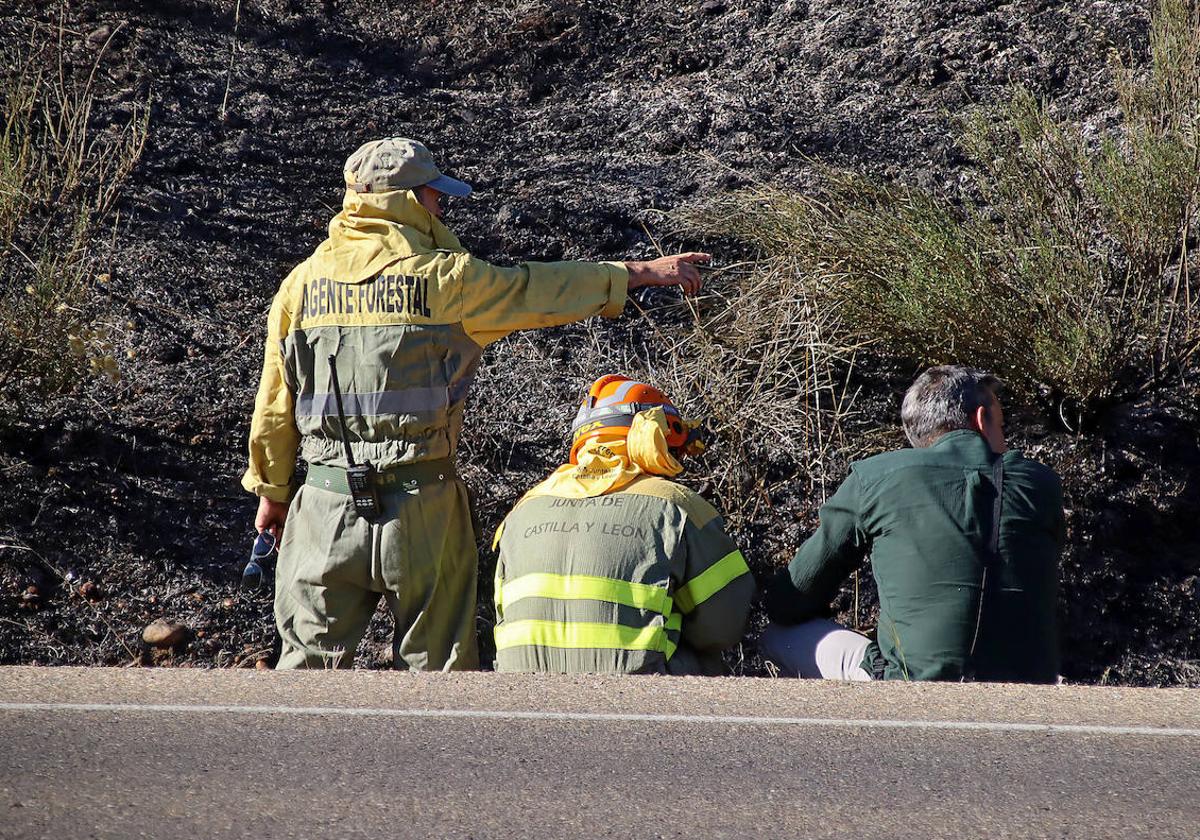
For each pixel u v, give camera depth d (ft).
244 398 66.44
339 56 93.97
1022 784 34.71
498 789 34.30
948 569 42.73
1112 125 75.87
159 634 56.34
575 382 67.05
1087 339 60.85
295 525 46.80
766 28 92.68
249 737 37.70
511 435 65.41
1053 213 68.90
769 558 60.29
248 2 98.17
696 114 84.53
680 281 49.21
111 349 66.03
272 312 46.60
